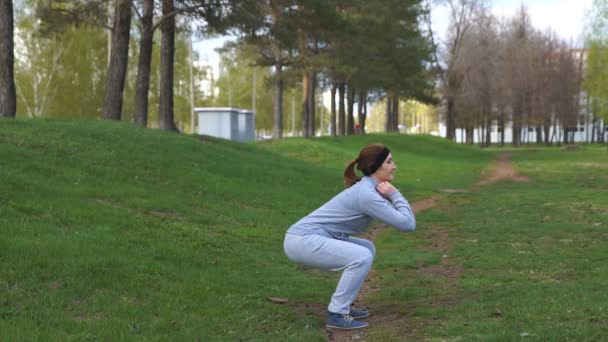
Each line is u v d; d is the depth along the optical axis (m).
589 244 9.59
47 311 4.66
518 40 69.50
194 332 4.62
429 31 61.22
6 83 17.19
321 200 15.84
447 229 12.05
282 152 31.78
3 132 13.50
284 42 26.84
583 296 5.45
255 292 6.24
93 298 5.17
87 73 54.44
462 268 7.98
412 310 5.56
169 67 24.42
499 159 43.53
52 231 7.09
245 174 17.39
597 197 17.19
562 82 69.31
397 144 45.53
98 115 56.31
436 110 79.62
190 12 22.56
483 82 65.06
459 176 27.70
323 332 4.96
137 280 5.86
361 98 59.16
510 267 7.86
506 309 5.16
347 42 38.66
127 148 15.55
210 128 34.03
